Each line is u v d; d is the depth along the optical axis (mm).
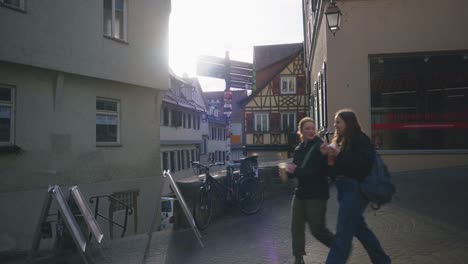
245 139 45156
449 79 12688
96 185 14930
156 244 6785
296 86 44344
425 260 5082
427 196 8562
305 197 4867
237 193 8352
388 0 12633
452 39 12438
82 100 14422
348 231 4293
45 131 13094
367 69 12742
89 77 14570
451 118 12656
